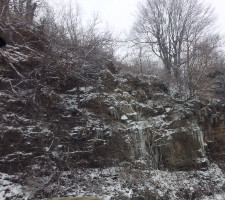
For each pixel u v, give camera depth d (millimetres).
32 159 9234
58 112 10820
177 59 20172
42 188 8672
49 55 10695
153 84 15422
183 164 13305
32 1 13633
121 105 12656
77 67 11656
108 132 11547
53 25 12883
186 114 14695
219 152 15695
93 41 13070
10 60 10266
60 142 10234
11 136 9227
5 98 9727
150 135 12797
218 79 19219
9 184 8453
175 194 11320
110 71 13891
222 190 13055
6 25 10750
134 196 10062
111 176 10625
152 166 12281
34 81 10406
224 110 17094
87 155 10719
